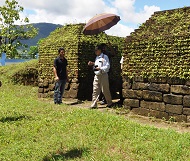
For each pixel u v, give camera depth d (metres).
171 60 8.16
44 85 13.22
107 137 6.04
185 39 7.87
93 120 7.36
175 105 8.09
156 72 8.48
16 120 7.82
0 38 7.88
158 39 8.46
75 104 11.16
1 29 29.73
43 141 6.04
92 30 10.05
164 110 8.34
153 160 4.86
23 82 16.52
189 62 7.79
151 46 8.63
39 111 8.97
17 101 10.86
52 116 8.22
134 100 9.11
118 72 13.88
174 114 8.11
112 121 7.19
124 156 5.09
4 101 10.93
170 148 5.31
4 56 27.72
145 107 8.82
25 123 7.50
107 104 10.41
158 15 9.65
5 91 14.98
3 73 17.95
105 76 9.98
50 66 13.00
